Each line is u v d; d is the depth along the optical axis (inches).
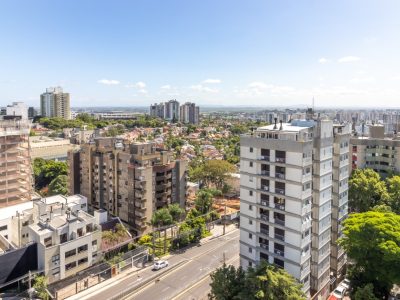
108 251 2886.3
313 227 2223.2
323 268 2304.4
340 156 2472.9
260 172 2217.0
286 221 2091.5
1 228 3120.1
